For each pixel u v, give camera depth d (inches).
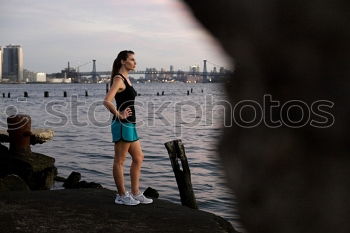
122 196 216.1
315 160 22.9
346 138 22.4
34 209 208.2
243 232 23.4
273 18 23.6
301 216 22.5
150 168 648.4
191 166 548.1
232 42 24.1
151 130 1328.7
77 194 239.0
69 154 831.1
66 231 176.2
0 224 183.9
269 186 23.2
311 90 23.3
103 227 181.8
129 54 193.2
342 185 22.1
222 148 24.8
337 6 22.8
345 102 22.6
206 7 24.2
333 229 21.9
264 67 24.0
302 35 23.3
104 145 983.0
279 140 23.4
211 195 394.6
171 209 210.5
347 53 22.6
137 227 182.2
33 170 459.2
